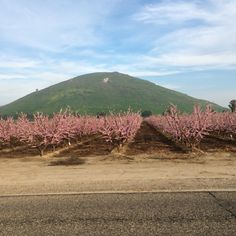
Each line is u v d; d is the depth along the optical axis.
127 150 22.39
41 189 10.32
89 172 13.42
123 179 11.52
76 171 13.80
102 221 7.38
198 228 6.84
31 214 7.96
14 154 22.28
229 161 16.06
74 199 9.10
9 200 9.21
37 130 21.67
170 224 7.09
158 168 14.11
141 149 22.92
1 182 11.80
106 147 25.06
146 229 6.86
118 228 6.95
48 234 6.75
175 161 16.42
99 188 10.24
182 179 11.34
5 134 26.05
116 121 22.80
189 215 7.61
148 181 11.09
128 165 15.33
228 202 8.54
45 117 22.92
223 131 33.19
